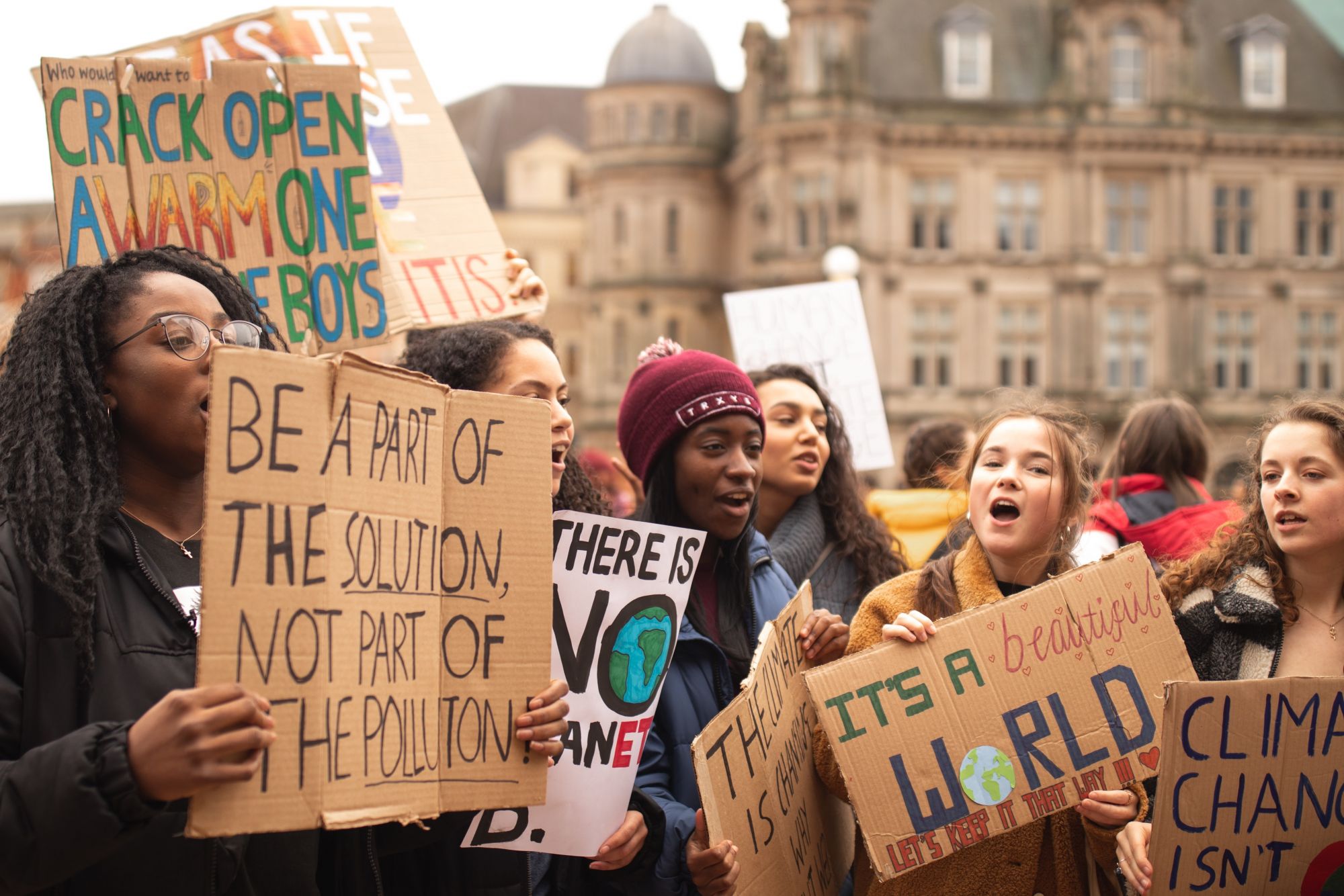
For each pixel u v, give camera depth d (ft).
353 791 8.20
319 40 15.24
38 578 8.71
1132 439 19.77
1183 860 10.50
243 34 14.85
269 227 12.00
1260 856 10.57
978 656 11.32
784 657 11.84
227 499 7.75
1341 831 10.60
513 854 11.01
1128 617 11.49
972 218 124.47
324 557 8.14
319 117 12.17
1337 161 129.18
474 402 9.37
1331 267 128.67
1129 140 124.06
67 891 8.64
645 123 154.10
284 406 8.04
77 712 8.63
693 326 153.48
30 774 7.49
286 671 7.88
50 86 11.24
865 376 22.20
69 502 8.91
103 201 11.40
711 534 13.04
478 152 215.10
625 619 11.24
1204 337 126.11
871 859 10.93
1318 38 134.31
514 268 15.60
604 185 155.94
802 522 16.93
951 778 11.08
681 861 11.02
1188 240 125.49
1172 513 18.08
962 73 125.80
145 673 8.84
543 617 9.52
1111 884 11.74
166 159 11.68
